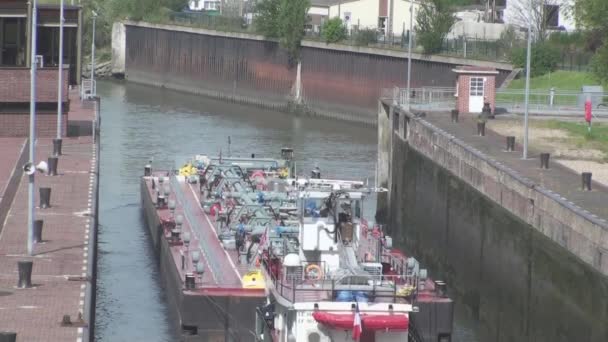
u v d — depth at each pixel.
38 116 117.69
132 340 69.62
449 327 65.88
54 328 57.25
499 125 125.69
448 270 103.88
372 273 62.16
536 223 84.31
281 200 85.06
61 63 110.31
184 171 108.56
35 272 67.44
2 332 52.12
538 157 105.19
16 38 117.06
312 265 62.06
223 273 72.00
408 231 120.19
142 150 149.12
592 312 72.69
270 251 66.88
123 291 81.12
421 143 118.06
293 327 58.41
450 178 106.88
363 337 58.56
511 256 88.69
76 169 100.69
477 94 132.62
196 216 90.62
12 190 88.06
